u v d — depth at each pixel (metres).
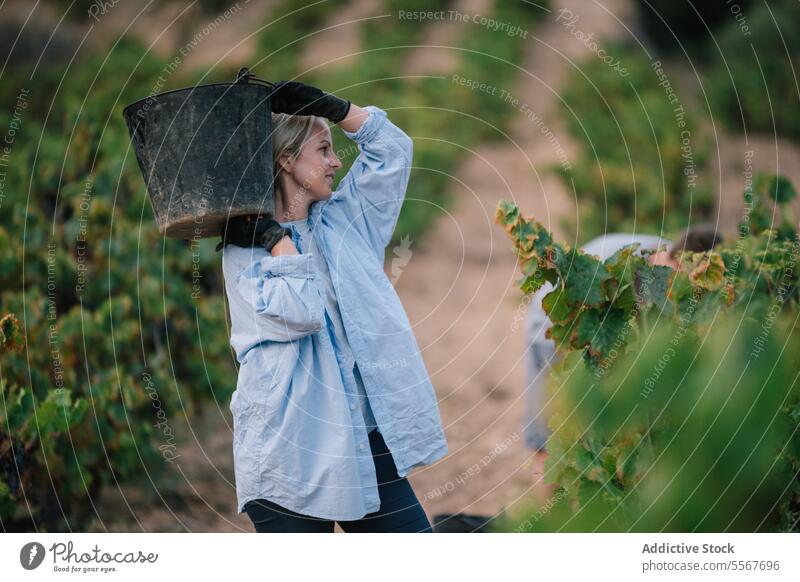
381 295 3.85
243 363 3.74
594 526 4.12
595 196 12.38
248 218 3.73
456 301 10.54
